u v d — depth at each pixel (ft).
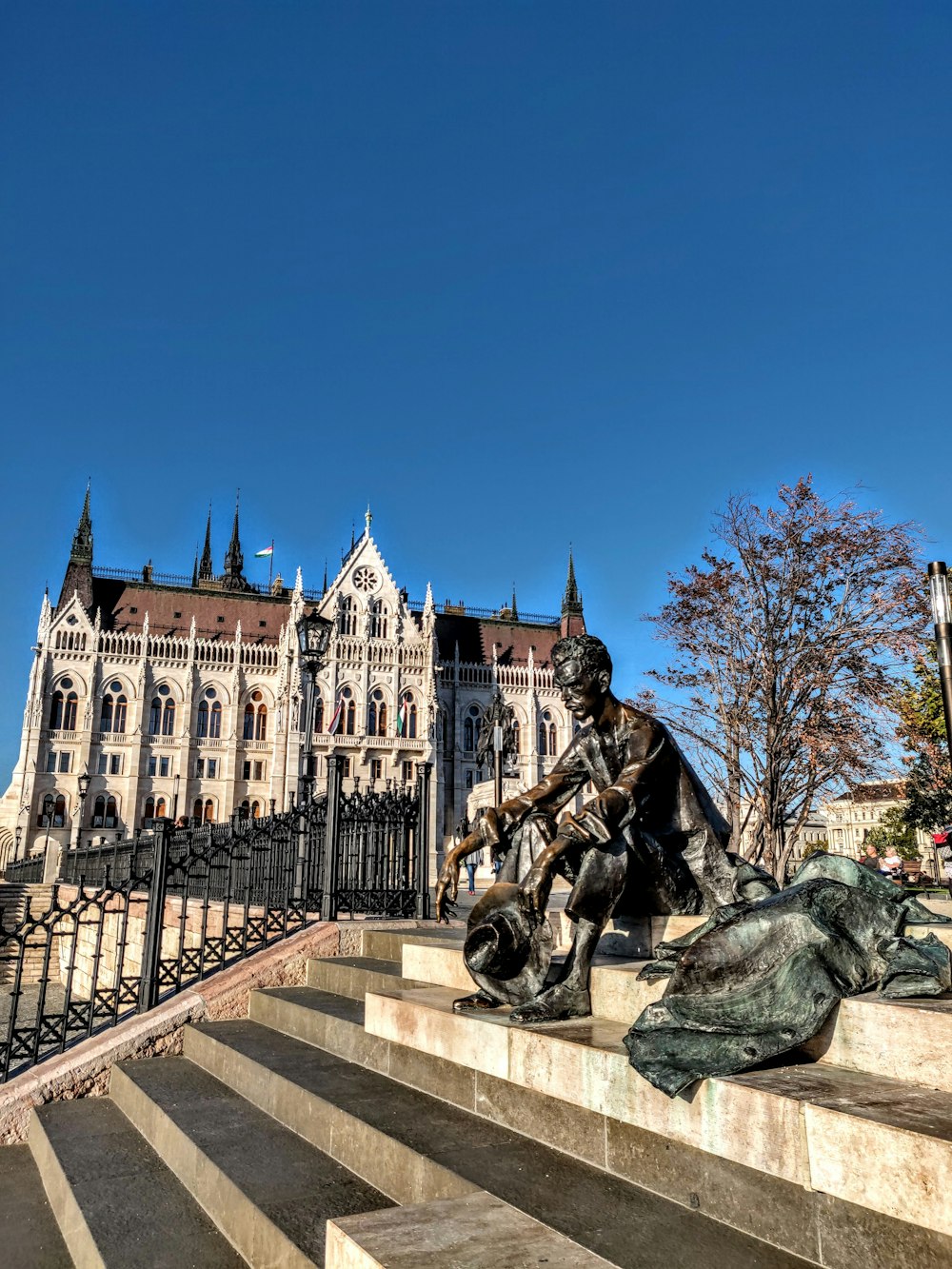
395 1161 14.16
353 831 35.68
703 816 18.84
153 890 29.22
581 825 16.34
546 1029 14.96
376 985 24.76
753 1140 10.78
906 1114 9.78
